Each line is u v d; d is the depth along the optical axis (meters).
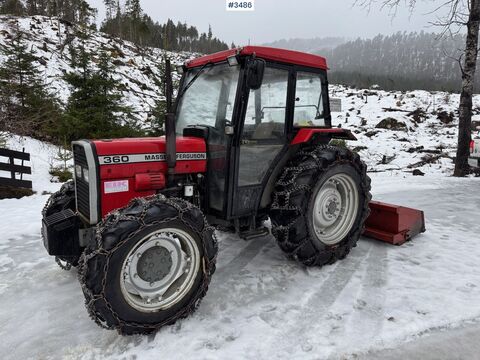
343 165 3.32
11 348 2.19
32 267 3.36
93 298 2.09
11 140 10.13
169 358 2.06
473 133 13.31
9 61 12.12
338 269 3.23
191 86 3.29
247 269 3.23
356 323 2.39
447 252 3.63
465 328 2.35
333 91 25.17
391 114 17.44
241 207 3.13
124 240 2.14
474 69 8.23
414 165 10.03
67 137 10.05
